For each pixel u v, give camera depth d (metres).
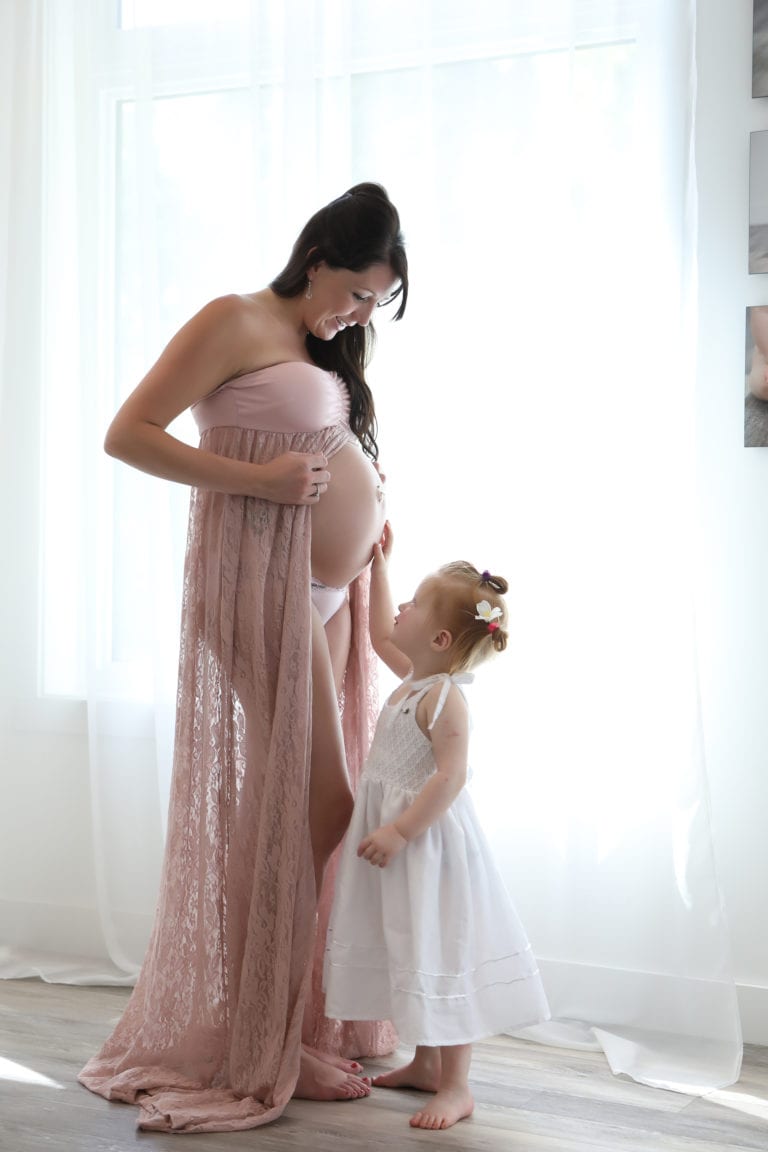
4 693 3.18
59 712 3.18
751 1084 2.39
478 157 2.75
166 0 3.01
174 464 2.18
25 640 3.18
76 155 3.08
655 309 2.58
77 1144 2.03
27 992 2.90
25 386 3.17
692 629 2.53
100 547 3.06
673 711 2.55
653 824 2.60
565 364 2.64
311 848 2.30
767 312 2.61
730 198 2.66
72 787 3.19
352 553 2.35
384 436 2.81
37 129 3.15
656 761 2.60
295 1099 2.26
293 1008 2.24
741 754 2.67
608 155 2.63
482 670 2.74
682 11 2.55
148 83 2.97
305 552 2.25
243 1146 2.04
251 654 2.26
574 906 2.65
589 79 2.64
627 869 2.63
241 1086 2.20
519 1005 2.21
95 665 3.04
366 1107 2.23
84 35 3.06
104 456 3.07
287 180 2.80
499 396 2.73
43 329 3.17
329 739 2.33
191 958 2.29
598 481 2.63
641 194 2.60
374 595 2.46
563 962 2.67
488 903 2.23
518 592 2.72
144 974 2.39
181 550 2.95
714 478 2.69
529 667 2.72
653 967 2.59
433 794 2.16
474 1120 2.17
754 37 2.62
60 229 3.17
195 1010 2.27
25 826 3.20
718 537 2.69
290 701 2.23
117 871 3.04
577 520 2.63
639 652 2.61
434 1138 2.09
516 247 2.72
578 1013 2.64
